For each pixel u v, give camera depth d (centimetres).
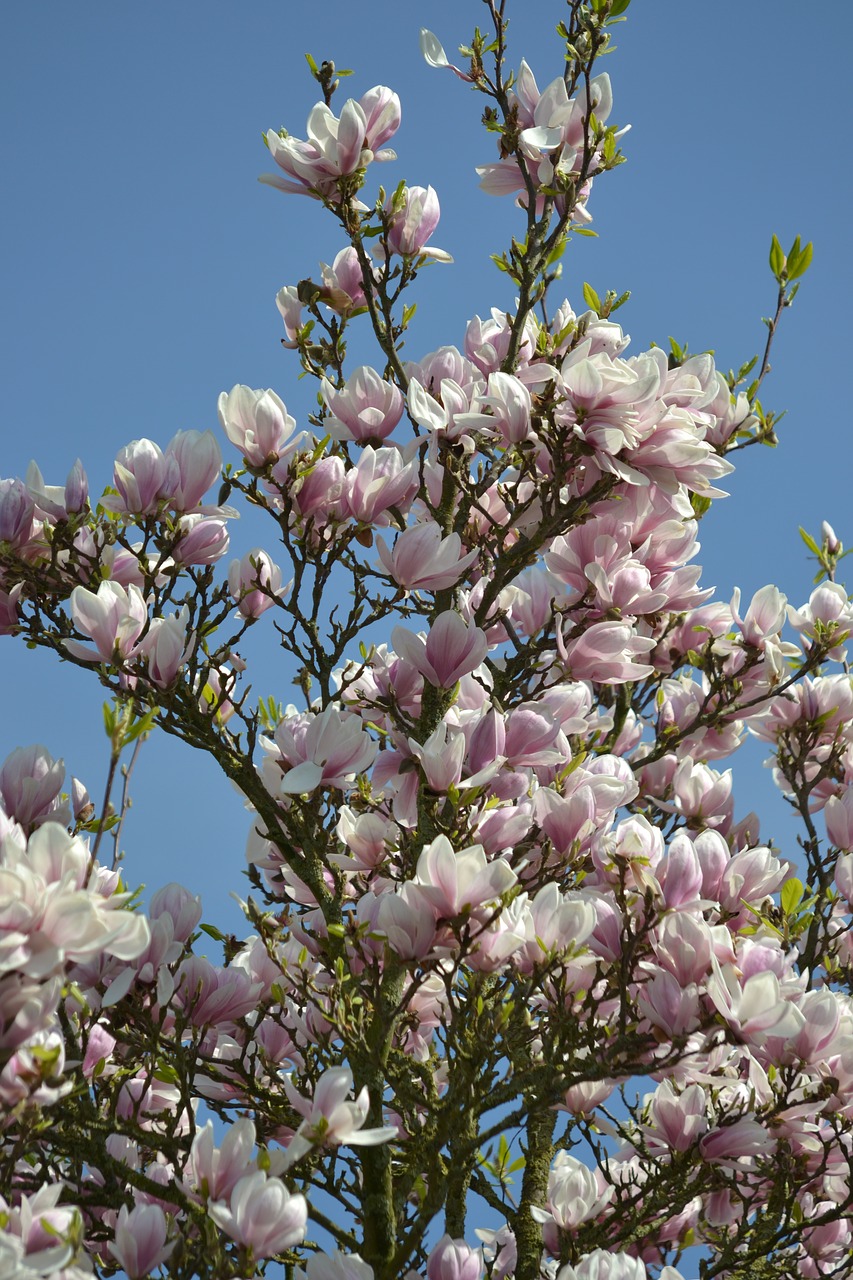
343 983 417
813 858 609
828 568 720
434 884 359
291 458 482
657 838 405
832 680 639
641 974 395
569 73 568
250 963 516
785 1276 527
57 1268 270
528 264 541
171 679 452
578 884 480
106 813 292
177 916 457
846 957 581
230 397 480
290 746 428
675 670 655
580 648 493
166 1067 447
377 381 496
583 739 516
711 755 669
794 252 637
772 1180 461
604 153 542
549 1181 479
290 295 580
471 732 450
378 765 451
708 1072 407
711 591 571
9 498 480
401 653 438
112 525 484
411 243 541
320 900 461
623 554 525
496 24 557
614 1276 363
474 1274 402
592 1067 378
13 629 479
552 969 375
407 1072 435
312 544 484
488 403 458
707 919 445
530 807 419
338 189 530
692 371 534
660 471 459
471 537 520
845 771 670
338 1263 353
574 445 456
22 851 280
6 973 272
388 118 538
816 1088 425
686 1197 423
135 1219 333
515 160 575
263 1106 460
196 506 480
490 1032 385
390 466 476
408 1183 440
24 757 428
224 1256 340
